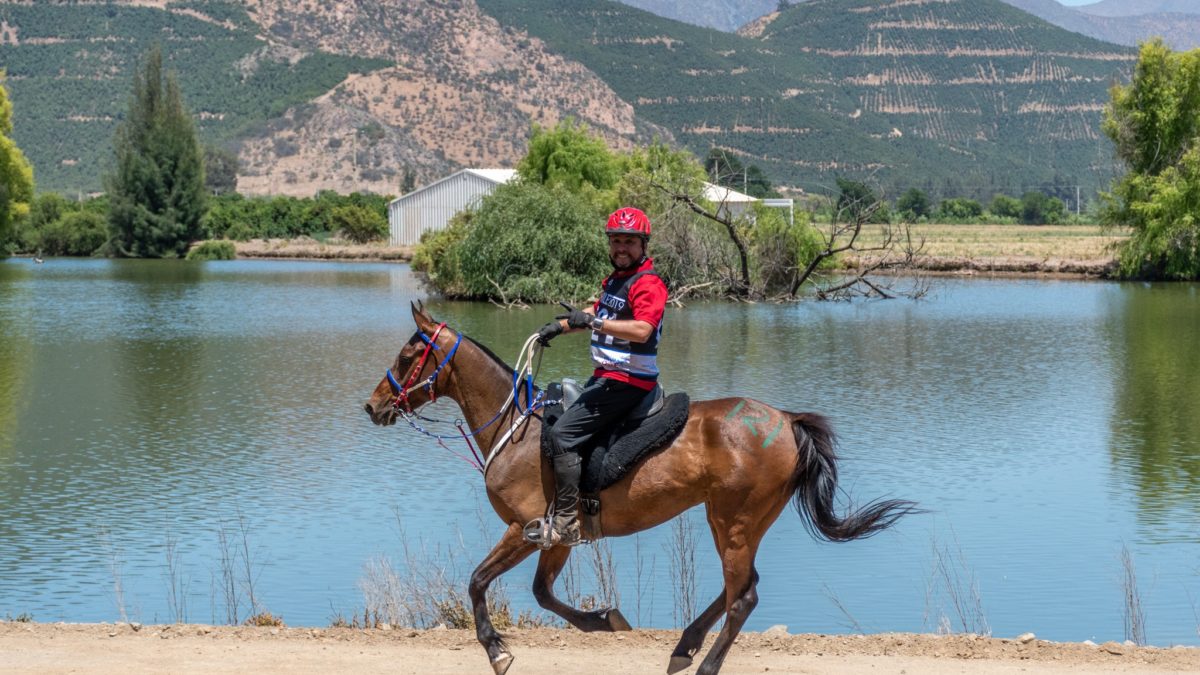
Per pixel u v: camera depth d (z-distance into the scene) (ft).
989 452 81.25
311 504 66.85
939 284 246.47
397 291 231.30
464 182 357.00
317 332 158.51
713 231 206.69
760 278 206.49
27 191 321.93
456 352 31.96
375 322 171.32
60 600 49.98
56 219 414.62
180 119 400.88
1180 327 163.53
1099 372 121.29
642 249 30.53
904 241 362.94
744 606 29.99
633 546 56.95
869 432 88.79
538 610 44.47
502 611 40.45
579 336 148.56
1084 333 156.35
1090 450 81.82
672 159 264.72
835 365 125.49
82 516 64.49
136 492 70.03
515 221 197.26
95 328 164.86
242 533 60.75
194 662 32.65
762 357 131.75
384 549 57.21
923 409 98.99
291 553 56.80
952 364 126.93
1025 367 125.08
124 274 293.84
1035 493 69.05
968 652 33.88
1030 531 60.70
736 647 34.81
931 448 82.64
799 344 143.95
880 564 55.06
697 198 211.00
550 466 30.68
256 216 440.45
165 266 335.88
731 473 29.84
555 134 271.08
